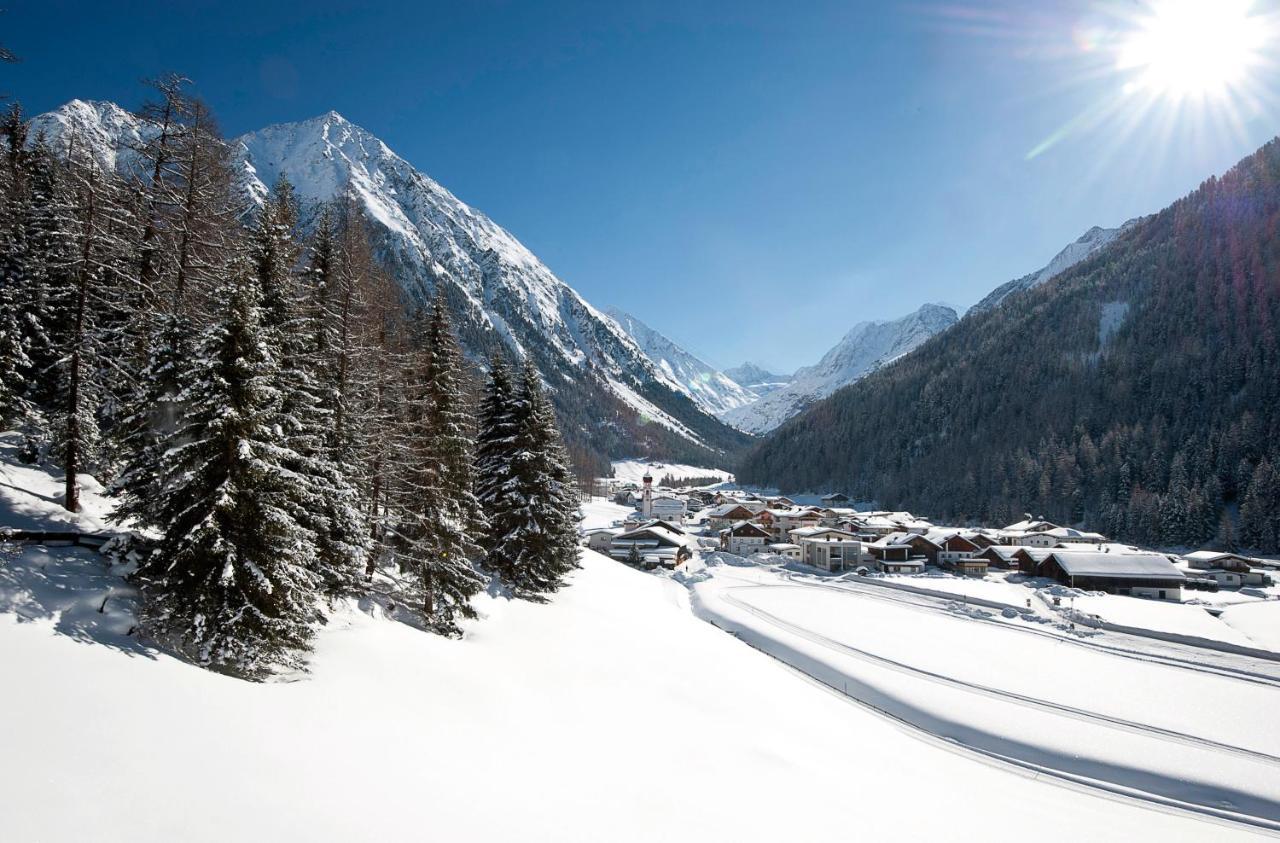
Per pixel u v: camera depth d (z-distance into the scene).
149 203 25.91
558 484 41.38
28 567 16.03
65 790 8.97
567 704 22.72
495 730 18.17
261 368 16.48
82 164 23.06
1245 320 151.38
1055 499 132.88
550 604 38.34
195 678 14.43
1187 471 119.19
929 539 98.94
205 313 19.48
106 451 24.34
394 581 29.80
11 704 10.60
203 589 15.86
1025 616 60.78
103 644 14.20
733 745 22.25
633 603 50.72
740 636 52.78
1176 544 109.75
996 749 31.66
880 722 33.66
